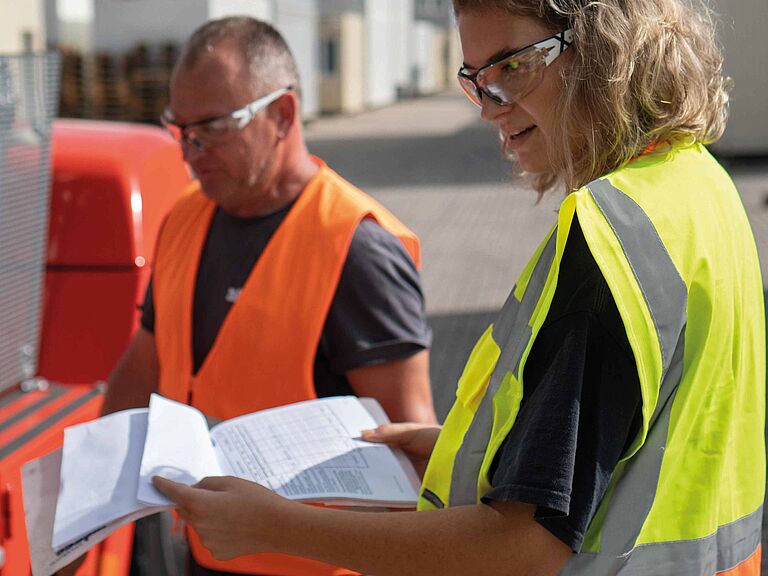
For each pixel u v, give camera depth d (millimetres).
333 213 2236
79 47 20953
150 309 2486
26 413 2381
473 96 1405
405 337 2180
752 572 1452
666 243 1220
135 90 18797
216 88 2186
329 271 2180
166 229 2492
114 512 1486
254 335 2213
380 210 2348
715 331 1256
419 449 1863
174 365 2328
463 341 6785
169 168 3252
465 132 23422
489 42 1312
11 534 2094
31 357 2578
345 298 2186
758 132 14648
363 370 2186
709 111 1378
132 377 2486
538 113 1325
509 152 1653
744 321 1352
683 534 1295
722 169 1414
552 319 1206
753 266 1400
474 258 9477
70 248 2861
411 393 2188
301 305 2186
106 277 2861
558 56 1282
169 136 3414
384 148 19641
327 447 1832
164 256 2457
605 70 1252
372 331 2180
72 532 1464
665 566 1288
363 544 1291
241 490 1420
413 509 1714
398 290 2201
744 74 14562
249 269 2270
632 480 1237
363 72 33375
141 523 2996
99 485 1562
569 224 1209
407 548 1256
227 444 1850
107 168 2918
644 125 1303
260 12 21047
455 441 1394
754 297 1392
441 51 51406
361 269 2182
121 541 2611
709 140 1415
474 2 1311
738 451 1391
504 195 13250
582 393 1170
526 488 1153
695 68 1306
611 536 1241
